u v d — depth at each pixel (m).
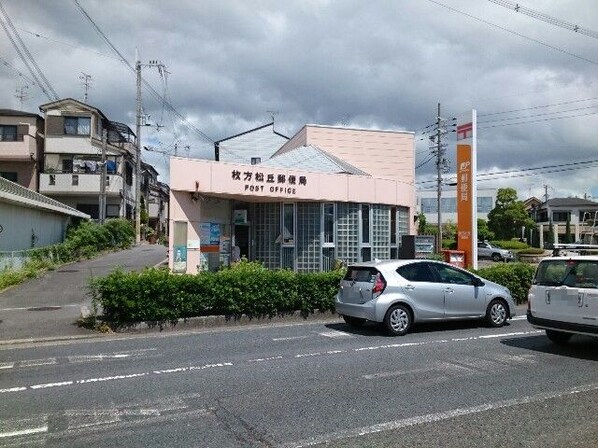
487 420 5.04
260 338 9.55
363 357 7.85
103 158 32.94
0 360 7.84
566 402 5.61
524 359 7.71
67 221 30.28
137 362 7.61
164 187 64.12
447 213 71.00
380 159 23.22
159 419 5.08
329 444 4.45
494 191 71.00
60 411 5.35
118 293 10.27
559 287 8.27
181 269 14.83
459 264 15.93
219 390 6.08
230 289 11.09
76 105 36.19
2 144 34.47
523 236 53.34
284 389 6.09
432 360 7.63
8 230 20.20
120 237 33.69
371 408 5.39
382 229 18.48
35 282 17.30
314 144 22.56
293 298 11.73
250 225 17.44
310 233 17.08
